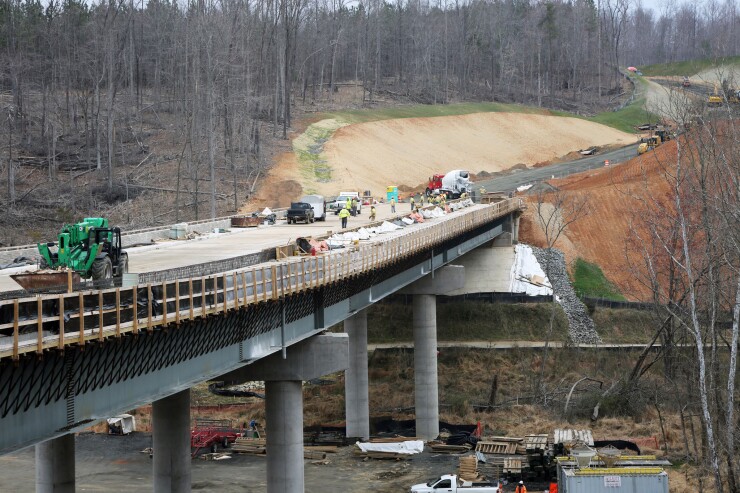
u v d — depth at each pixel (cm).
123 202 13425
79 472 6744
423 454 7300
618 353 9719
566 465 5447
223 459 7119
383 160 16788
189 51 16725
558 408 8506
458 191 13338
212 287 3716
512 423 8131
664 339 8762
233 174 14312
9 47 18012
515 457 6881
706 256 6656
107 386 3108
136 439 7762
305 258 5034
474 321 10125
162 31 19475
